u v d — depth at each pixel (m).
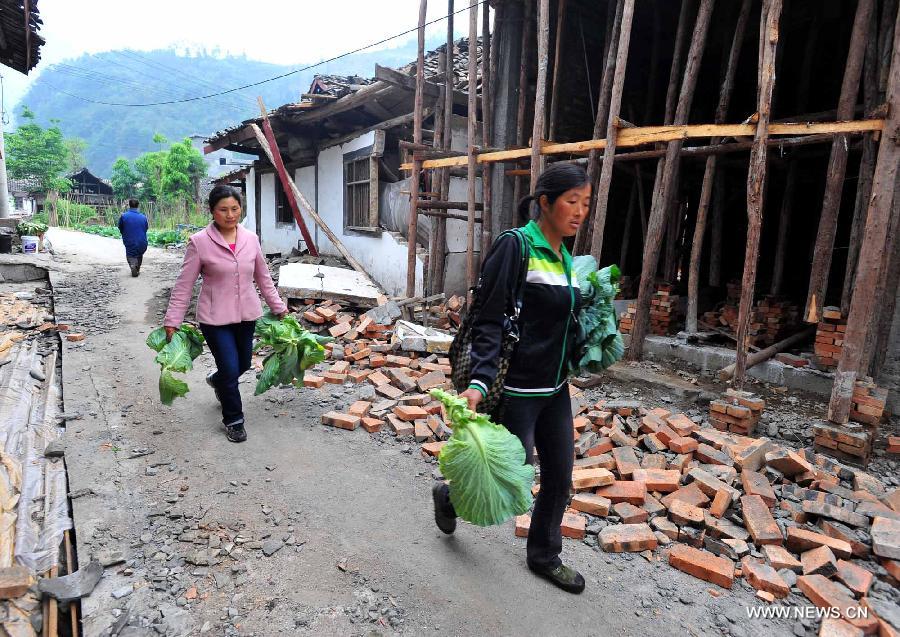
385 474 3.58
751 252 4.43
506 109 8.00
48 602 2.29
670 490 3.33
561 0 7.29
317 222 10.06
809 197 9.20
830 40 7.91
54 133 52.28
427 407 4.55
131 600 2.36
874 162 4.74
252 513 3.07
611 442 3.97
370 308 7.39
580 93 8.80
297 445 3.95
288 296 7.41
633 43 8.92
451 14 7.73
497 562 2.73
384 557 2.73
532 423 2.28
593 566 2.73
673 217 7.50
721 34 8.24
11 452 3.48
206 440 3.97
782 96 8.77
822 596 2.44
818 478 3.48
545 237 2.19
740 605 2.47
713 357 5.67
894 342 4.65
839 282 8.59
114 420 4.22
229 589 2.47
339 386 5.14
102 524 2.88
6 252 11.94
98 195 55.84
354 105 8.89
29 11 9.33
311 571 2.61
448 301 8.12
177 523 2.94
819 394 5.04
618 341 2.33
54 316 7.46
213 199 3.81
